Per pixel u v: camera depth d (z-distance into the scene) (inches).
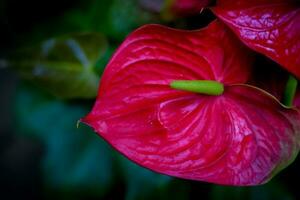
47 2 23.7
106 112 17.6
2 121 29.2
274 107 18.4
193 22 21.9
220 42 18.6
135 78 18.0
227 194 23.3
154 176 23.5
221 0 17.8
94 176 24.5
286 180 23.1
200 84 18.2
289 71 18.2
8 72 29.1
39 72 22.7
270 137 18.4
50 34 23.9
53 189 24.6
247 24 18.0
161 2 22.1
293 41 18.2
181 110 18.5
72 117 24.2
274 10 18.1
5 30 24.0
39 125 24.2
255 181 18.0
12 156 29.3
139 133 17.8
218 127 18.6
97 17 23.5
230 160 18.3
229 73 19.1
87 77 22.8
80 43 22.3
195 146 18.3
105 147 24.4
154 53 18.1
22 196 28.9
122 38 23.3
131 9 22.9
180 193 23.4
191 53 18.5
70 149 24.5
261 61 19.2
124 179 24.0
